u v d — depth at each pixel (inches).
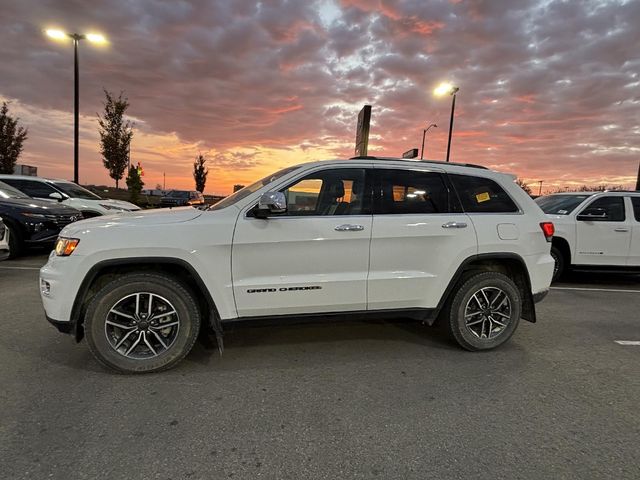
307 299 138.9
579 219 288.0
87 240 125.0
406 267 146.0
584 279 325.7
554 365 144.4
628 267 289.9
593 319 203.0
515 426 105.3
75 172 676.1
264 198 128.6
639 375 137.6
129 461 88.6
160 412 108.4
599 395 122.9
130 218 133.5
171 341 131.8
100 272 130.9
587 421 108.3
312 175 143.1
